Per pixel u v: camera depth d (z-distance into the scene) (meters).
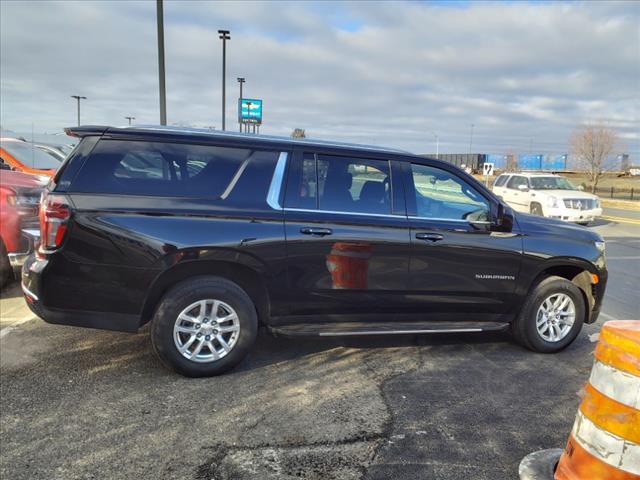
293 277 4.09
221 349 4.05
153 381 3.93
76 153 3.81
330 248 4.14
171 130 4.00
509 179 20.27
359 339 5.09
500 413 3.61
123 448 3.01
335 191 4.25
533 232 4.76
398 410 3.60
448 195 4.59
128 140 3.86
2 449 2.96
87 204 3.72
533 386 4.11
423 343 5.06
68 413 3.39
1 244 5.84
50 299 3.77
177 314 3.87
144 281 3.80
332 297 4.23
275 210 4.04
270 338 5.01
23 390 3.71
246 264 3.96
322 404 3.65
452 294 4.54
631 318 6.36
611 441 2.47
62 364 4.20
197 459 2.93
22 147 10.92
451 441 3.21
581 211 17.03
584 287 5.05
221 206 3.92
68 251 3.72
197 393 3.75
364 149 4.40
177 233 3.80
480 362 4.61
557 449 3.07
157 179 3.89
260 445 3.09
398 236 4.31
